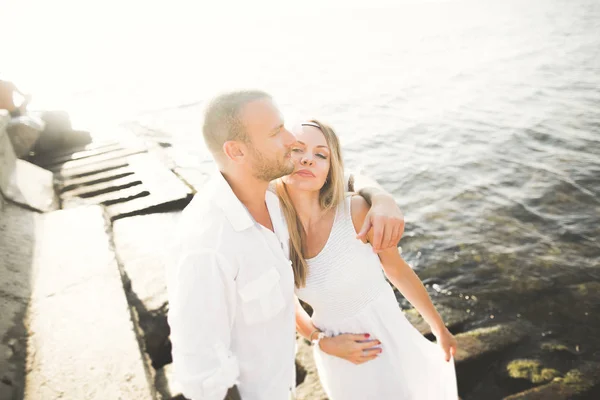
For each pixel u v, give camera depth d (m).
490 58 24.34
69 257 3.41
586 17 39.03
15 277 3.03
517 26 38.44
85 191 5.87
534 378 3.24
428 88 18.36
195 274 1.17
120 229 4.55
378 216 1.39
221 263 1.20
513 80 17.77
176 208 5.30
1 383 2.11
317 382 2.59
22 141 6.84
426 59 27.33
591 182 7.43
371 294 1.62
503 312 4.36
